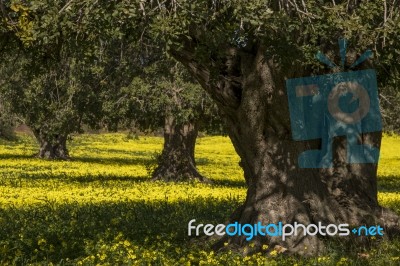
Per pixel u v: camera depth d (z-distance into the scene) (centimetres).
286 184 1289
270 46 1087
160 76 2964
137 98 3031
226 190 2773
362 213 1400
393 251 1262
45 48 1400
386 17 1091
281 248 1244
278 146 1289
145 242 1299
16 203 2081
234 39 1072
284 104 1262
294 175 1295
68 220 1598
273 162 1291
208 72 1270
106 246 1223
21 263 1163
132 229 1488
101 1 997
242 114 1281
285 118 1272
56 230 1433
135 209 1831
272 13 998
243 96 1269
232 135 1330
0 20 1288
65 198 2258
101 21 1023
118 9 971
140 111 3128
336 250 1248
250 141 1296
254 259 1173
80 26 1045
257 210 1286
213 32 1064
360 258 1224
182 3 980
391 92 2794
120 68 2869
